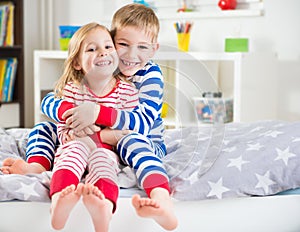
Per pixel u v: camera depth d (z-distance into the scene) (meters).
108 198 1.31
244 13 3.02
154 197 1.30
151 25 1.61
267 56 2.88
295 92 2.94
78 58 1.51
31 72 3.82
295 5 2.91
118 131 1.48
